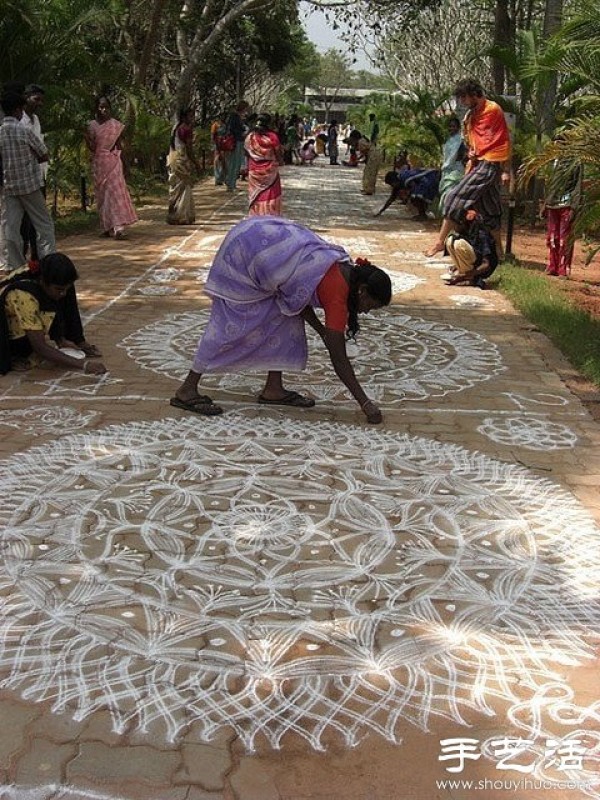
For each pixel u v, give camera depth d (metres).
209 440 4.61
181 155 12.90
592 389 5.67
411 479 4.19
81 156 13.63
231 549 3.49
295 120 32.50
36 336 5.46
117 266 9.51
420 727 2.54
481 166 8.56
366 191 19.53
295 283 4.59
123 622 3.00
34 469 4.20
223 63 33.88
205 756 2.41
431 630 2.99
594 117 8.01
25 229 8.62
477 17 23.95
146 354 6.17
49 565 3.35
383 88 63.44
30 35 11.07
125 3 16.67
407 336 6.86
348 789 2.31
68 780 2.31
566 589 3.27
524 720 2.57
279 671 2.76
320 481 4.14
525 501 3.99
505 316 7.62
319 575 3.32
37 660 2.79
